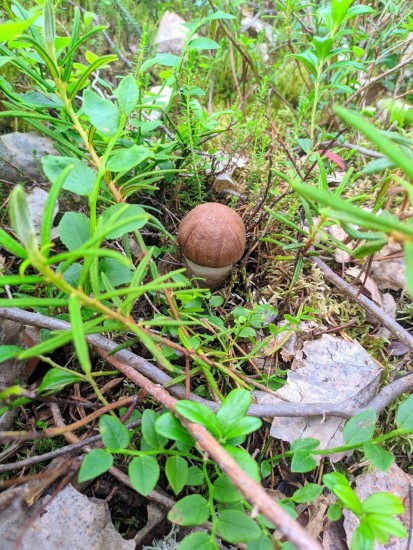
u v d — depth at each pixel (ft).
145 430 0.58
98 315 0.68
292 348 0.95
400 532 0.50
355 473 0.83
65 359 0.88
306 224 1.14
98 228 0.56
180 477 0.55
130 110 0.67
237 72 1.62
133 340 0.65
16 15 0.90
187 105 1.00
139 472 0.53
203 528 0.71
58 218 1.08
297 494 0.62
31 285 0.89
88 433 0.73
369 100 1.55
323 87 1.11
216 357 0.85
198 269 0.98
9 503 0.64
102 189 0.82
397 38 1.40
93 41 1.46
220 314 0.98
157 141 1.25
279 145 1.33
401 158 0.39
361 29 1.50
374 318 1.05
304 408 0.74
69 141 0.87
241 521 0.51
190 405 0.55
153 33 1.68
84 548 0.64
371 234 0.67
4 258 0.96
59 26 1.47
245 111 1.46
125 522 0.72
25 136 1.15
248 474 0.51
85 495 0.68
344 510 0.74
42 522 0.64
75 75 0.97
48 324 0.70
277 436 0.80
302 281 1.05
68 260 0.47
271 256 1.09
